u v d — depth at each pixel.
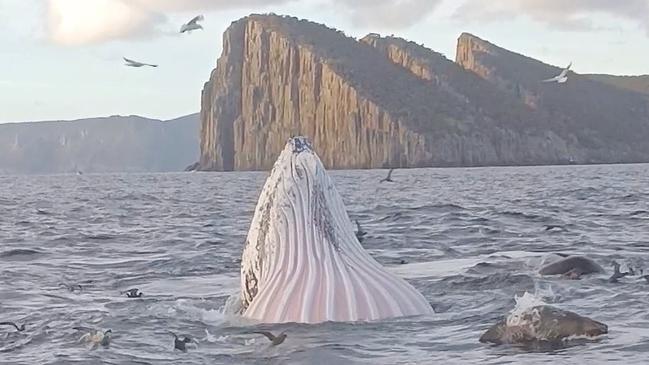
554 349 12.38
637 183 101.88
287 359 12.34
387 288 14.25
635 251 27.11
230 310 16.06
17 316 17.55
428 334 13.34
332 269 13.87
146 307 17.67
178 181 177.62
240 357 12.71
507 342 12.95
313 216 14.02
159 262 27.72
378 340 13.03
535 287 18.34
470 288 18.59
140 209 65.69
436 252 27.97
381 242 31.75
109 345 14.10
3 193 107.88
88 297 20.12
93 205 73.81
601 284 18.56
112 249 33.34
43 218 55.53
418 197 75.69
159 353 13.38
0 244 35.91
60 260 29.56
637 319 14.64
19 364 13.10
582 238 32.56
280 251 14.09
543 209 52.25
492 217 44.75
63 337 15.05
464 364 11.69
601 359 11.71
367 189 100.25
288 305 13.84
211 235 38.69
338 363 12.02
